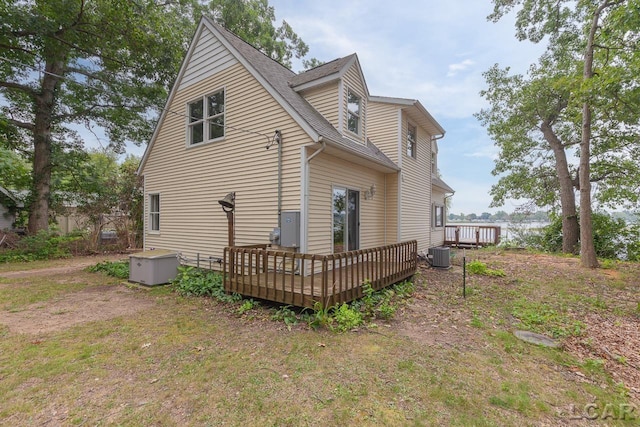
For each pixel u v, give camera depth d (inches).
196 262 323.6
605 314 196.5
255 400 97.7
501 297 233.1
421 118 419.5
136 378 111.1
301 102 290.0
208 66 316.5
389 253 244.5
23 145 532.1
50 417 89.0
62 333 154.7
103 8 393.1
